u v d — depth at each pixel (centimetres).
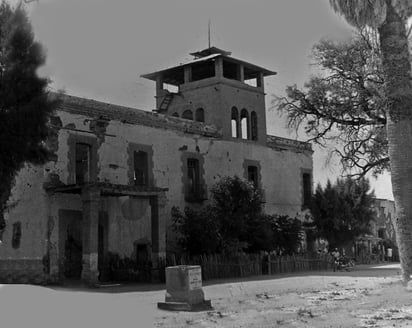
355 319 1123
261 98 3606
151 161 2767
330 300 1531
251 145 3441
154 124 2817
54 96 1441
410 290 1597
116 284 2212
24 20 1277
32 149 1450
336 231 3638
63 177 2316
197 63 3431
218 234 2633
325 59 2275
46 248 2216
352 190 3697
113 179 2541
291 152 3791
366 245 4647
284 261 2952
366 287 1914
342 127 2547
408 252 1794
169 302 1330
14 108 1353
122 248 2527
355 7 1828
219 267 2534
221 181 2889
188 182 2989
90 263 2075
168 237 2762
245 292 1841
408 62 1877
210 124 3256
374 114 2383
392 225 5575
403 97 1838
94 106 2505
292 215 3688
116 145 2588
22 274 2247
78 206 2366
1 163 1393
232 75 3722
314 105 2512
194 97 3397
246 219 2844
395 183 1834
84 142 2431
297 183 3794
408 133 1839
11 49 1300
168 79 3731
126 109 2675
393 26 1886
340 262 3275
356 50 2191
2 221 1534
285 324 1082
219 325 1065
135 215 2616
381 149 2516
